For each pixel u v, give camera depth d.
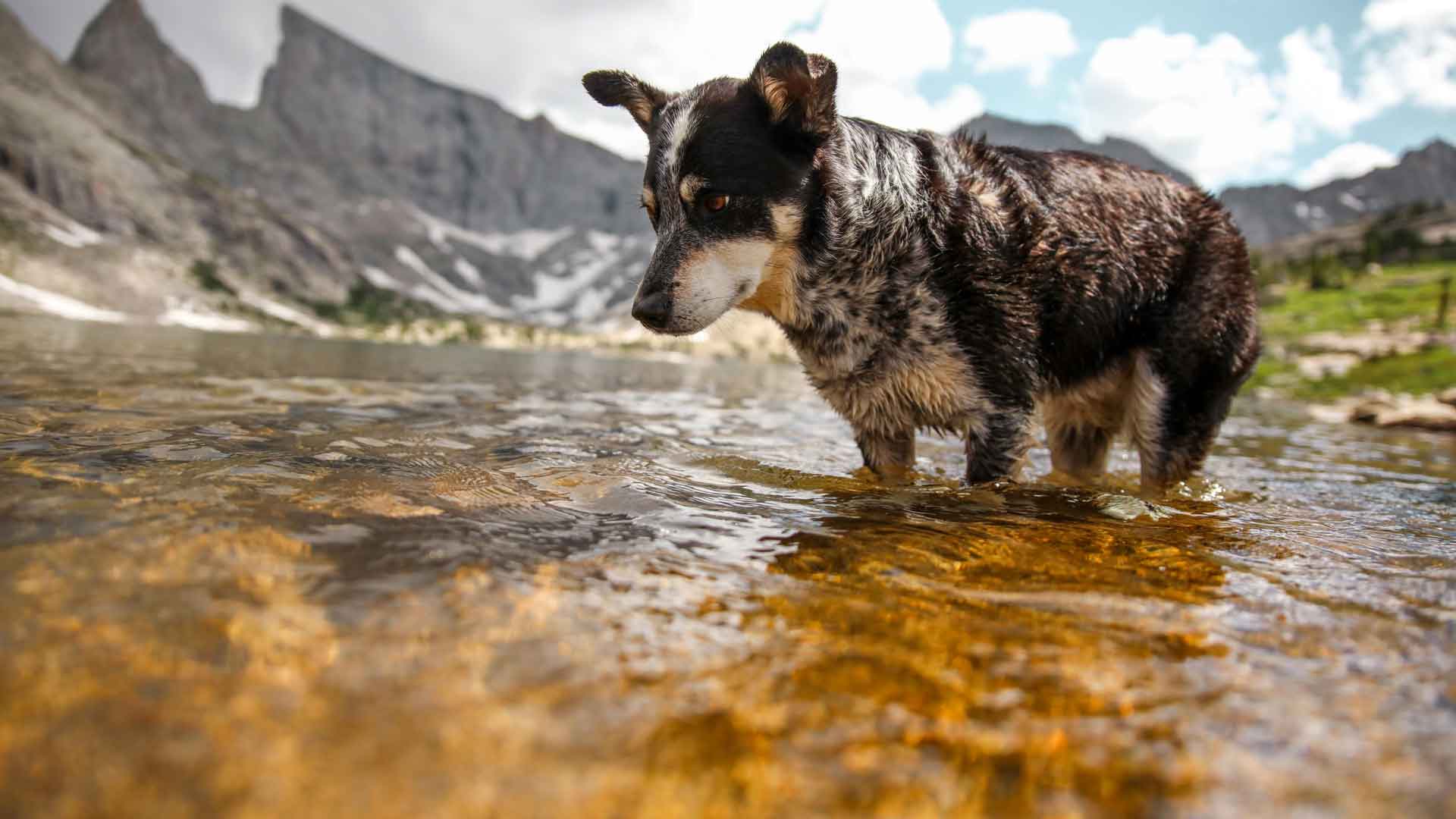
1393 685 0.32
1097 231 0.82
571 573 0.41
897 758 0.25
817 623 0.37
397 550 0.42
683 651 0.32
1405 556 0.54
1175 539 0.57
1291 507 0.76
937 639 0.36
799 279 0.77
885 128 0.82
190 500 0.48
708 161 0.72
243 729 0.24
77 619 0.31
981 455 0.79
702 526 0.53
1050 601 0.42
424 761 0.23
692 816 0.22
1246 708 0.30
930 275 0.75
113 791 0.21
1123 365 0.88
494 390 1.80
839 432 1.29
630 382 2.73
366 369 2.29
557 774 0.23
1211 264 0.89
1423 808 0.23
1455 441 1.92
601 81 0.90
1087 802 0.23
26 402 0.87
